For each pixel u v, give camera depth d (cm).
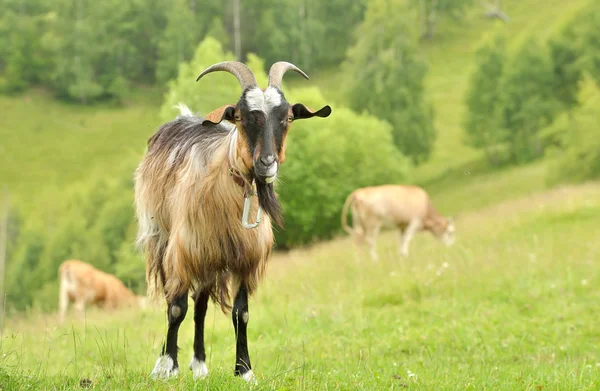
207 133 769
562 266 1614
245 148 675
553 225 2405
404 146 7275
